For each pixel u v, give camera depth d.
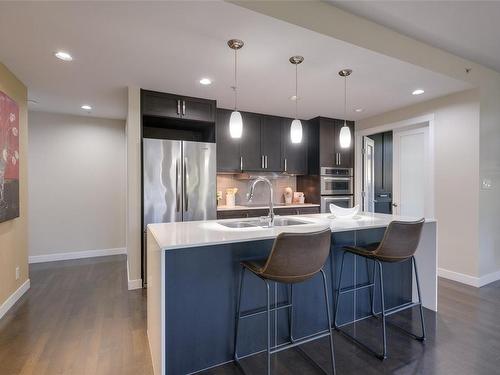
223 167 3.99
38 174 4.18
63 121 4.32
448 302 2.76
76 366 1.81
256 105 3.83
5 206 2.47
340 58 2.42
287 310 2.08
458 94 3.29
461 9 2.14
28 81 2.92
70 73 2.73
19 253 2.89
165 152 3.23
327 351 1.99
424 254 2.67
